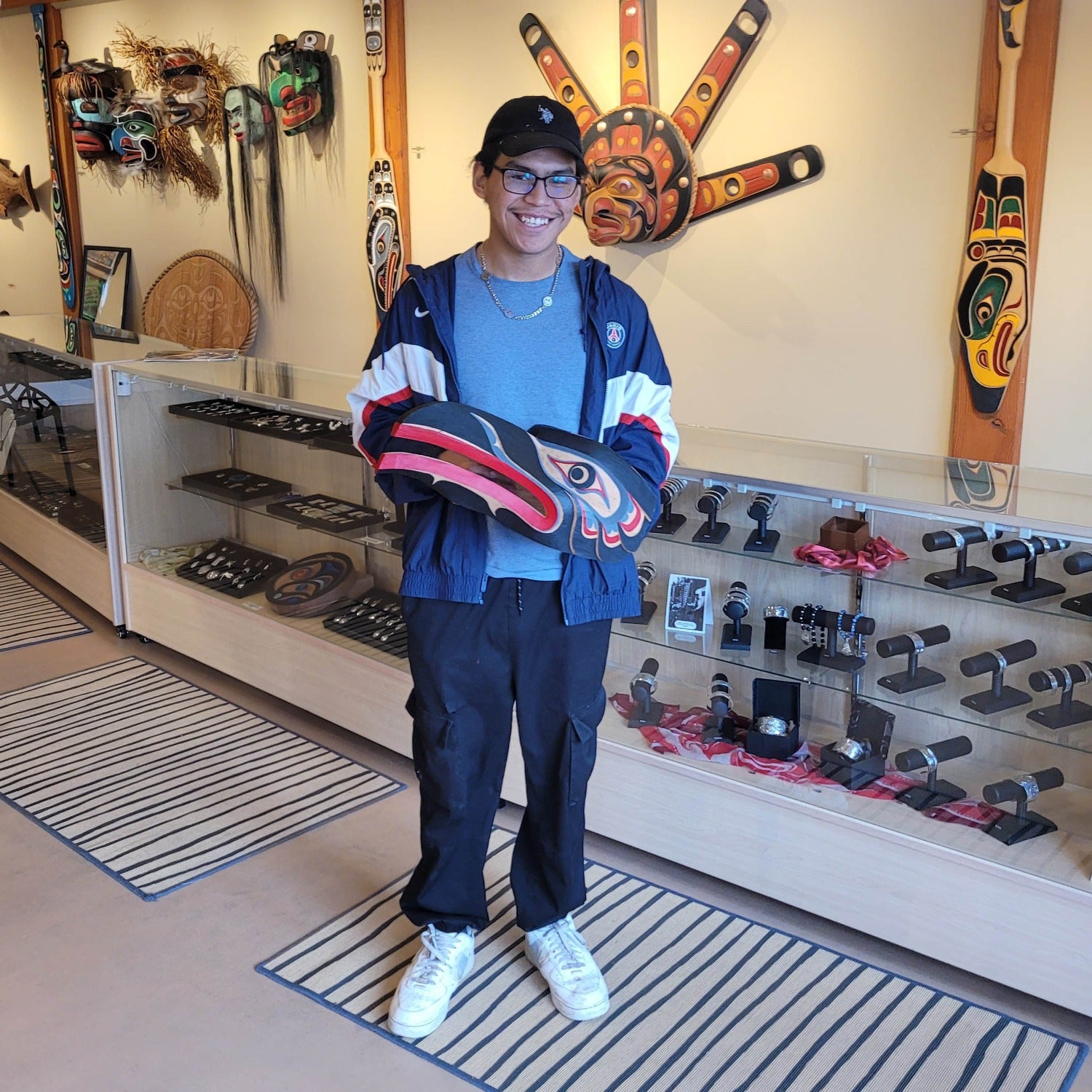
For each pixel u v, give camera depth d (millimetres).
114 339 4457
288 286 6082
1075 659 2164
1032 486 2281
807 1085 1937
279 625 3367
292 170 5852
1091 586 2066
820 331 4113
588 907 2438
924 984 2193
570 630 1906
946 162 3709
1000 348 3646
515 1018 2111
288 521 3479
